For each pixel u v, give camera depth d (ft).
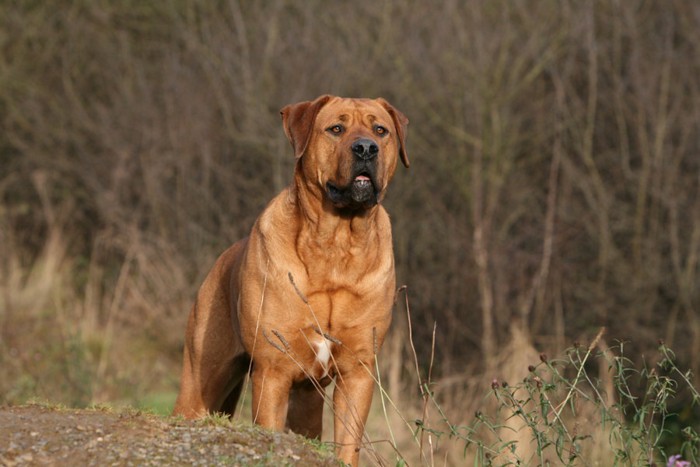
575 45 51.06
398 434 37.91
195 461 15.90
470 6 51.93
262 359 20.70
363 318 20.61
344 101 21.48
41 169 63.62
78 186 63.41
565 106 50.85
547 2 51.83
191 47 58.75
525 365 41.52
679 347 47.03
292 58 54.34
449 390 44.55
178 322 50.52
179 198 56.85
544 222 51.11
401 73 51.98
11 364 42.19
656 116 49.14
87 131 63.05
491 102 50.11
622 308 48.19
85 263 60.49
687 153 48.73
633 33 49.55
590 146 50.03
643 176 48.52
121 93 61.87
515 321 46.83
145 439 16.58
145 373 46.52
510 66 51.67
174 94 58.54
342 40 55.21
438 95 50.80
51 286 53.47
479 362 47.83
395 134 21.99
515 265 49.80
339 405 20.99
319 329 20.01
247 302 20.76
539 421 18.47
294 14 57.36
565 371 46.42
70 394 39.93
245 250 21.65
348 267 20.43
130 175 59.06
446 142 51.24
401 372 47.26
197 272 53.72
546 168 52.16
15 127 66.08
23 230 64.23
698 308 47.06
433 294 50.29
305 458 16.85
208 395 23.73
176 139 57.47
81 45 64.85
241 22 56.13
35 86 64.85
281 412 20.93
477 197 49.26
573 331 49.21
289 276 20.04
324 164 20.48
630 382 47.16
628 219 49.55
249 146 54.95
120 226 57.77
